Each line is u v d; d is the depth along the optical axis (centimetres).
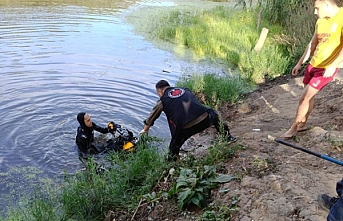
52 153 679
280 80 1077
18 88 937
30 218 498
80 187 539
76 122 792
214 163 543
